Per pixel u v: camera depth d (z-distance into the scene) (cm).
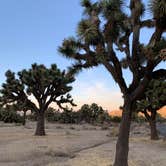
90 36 1275
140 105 3222
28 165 1366
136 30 1268
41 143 2428
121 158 1280
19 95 3322
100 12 1298
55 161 1506
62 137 3192
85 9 1341
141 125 8119
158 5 1166
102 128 6450
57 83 3316
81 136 3525
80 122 9950
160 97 3014
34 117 10031
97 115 10206
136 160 1656
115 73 1291
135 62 1280
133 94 1293
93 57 1398
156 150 2253
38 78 3300
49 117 9631
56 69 3341
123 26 1297
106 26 1283
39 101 3400
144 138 3444
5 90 3278
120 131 1305
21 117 7900
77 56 1429
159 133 4459
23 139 2811
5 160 1513
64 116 9444
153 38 1238
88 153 1878
